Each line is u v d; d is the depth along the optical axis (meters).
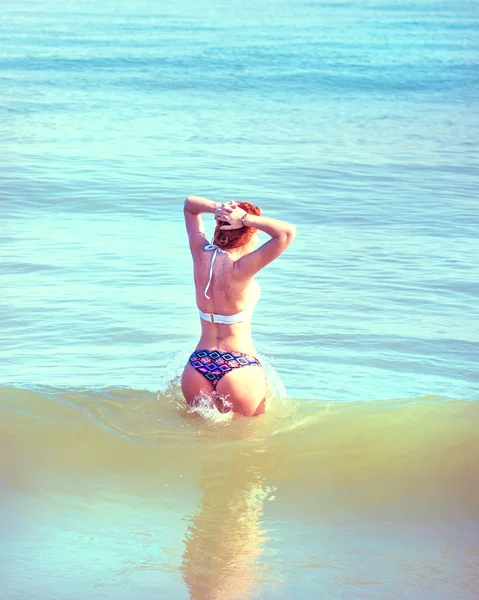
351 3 78.38
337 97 25.14
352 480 4.55
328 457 4.80
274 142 17.62
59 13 57.62
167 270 9.03
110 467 4.64
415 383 6.27
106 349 6.80
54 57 32.19
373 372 6.48
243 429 5.11
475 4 81.81
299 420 5.27
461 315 7.87
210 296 5.17
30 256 9.41
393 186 13.70
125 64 30.83
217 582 3.58
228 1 78.88
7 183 12.95
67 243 10.00
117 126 19.08
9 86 24.98
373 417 5.35
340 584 3.58
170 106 22.44
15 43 36.94
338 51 36.84
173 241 10.22
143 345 6.90
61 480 4.49
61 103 22.25
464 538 3.98
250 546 3.88
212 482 4.50
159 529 4.03
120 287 8.43
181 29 46.47
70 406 5.37
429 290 8.59
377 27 51.06
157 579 3.60
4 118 19.61
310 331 7.36
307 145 17.39
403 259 9.68
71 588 3.53
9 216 11.22
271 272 9.12
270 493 4.39
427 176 14.53
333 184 13.75
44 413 5.25
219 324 5.20
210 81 27.41
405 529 4.05
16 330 7.18
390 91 26.62
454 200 12.78
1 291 8.20
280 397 5.64
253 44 38.69
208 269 5.17
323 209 12.07
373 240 10.49
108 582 3.57
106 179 13.51
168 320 7.51
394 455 4.83
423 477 4.58
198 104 22.98
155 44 37.78
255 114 21.48
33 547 3.85
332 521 4.12
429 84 28.14
